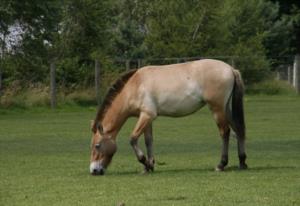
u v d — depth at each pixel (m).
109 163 15.35
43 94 37.16
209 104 15.57
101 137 15.27
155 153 19.02
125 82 15.66
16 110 35.38
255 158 17.64
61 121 29.73
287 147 20.03
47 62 39.53
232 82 15.58
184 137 23.12
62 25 43.41
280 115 31.11
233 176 14.47
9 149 20.28
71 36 43.41
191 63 15.77
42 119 30.88
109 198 12.20
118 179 14.44
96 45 44.12
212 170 15.58
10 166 16.70
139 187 13.31
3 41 38.16
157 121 29.08
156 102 15.58
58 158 18.17
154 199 12.04
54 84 36.84
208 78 15.54
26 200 12.20
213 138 22.78
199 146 20.59
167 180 14.13
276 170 15.31
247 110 34.12
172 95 15.54
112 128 15.41
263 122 27.98
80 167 16.48
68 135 24.12
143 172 15.35
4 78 37.97
